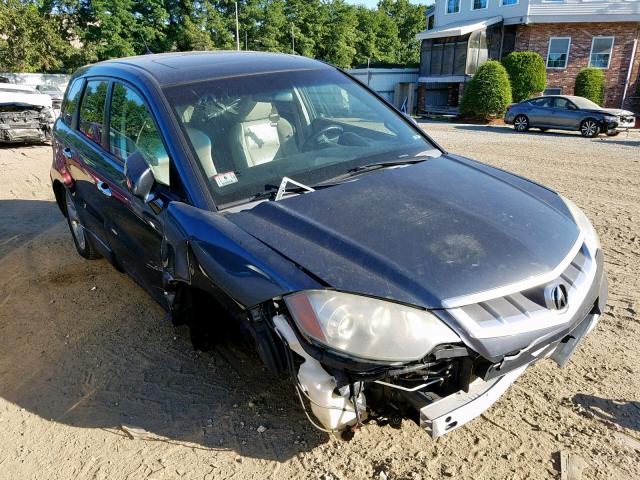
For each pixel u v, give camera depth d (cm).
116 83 351
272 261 211
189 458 247
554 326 208
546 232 240
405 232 222
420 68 3077
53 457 254
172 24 4156
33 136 1223
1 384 313
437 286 197
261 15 4397
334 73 362
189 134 277
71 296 419
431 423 194
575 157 1080
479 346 192
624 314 361
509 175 316
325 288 196
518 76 2492
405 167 293
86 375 315
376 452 245
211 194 257
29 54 3428
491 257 212
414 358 188
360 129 331
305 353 198
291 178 272
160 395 292
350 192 257
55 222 617
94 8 3706
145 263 319
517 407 271
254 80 319
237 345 307
